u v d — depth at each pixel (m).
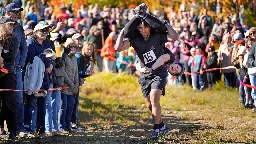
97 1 47.06
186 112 23.39
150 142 15.86
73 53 18.12
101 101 26.42
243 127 19.09
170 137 16.52
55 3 42.06
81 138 16.88
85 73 19.31
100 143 15.99
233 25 35.31
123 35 15.87
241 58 24.20
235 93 29.06
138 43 15.94
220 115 22.28
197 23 36.38
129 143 16.02
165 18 38.22
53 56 16.80
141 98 27.89
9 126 15.41
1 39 14.56
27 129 16.64
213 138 16.59
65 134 17.62
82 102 25.38
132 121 21.09
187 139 16.42
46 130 17.62
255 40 23.25
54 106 17.80
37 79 16.47
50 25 17.02
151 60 15.88
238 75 25.50
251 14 46.91
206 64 31.20
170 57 15.91
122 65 34.06
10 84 14.91
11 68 14.91
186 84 32.62
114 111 23.69
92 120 21.28
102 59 34.75
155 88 15.84
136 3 46.88
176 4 45.12
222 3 43.44
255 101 22.98
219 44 32.56
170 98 27.28
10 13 15.85
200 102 26.22
